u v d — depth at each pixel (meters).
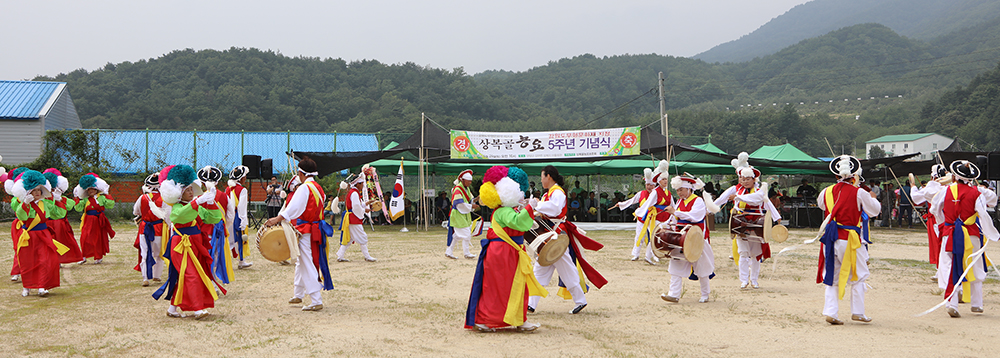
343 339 5.64
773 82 183.12
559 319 6.59
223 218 8.01
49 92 30.75
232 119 77.44
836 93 159.25
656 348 5.38
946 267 7.22
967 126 74.94
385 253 12.98
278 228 6.93
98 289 8.57
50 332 5.90
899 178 28.05
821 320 6.59
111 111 81.88
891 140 81.94
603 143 20.22
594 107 122.56
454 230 12.07
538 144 20.52
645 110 140.38
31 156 28.70
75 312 6.88
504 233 5.92
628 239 16.73
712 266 7.63
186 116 77.00
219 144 31.75
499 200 5.90
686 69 185.38
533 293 6.05
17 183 7.92
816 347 5.46
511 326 5.94
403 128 77.19
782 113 81.44
